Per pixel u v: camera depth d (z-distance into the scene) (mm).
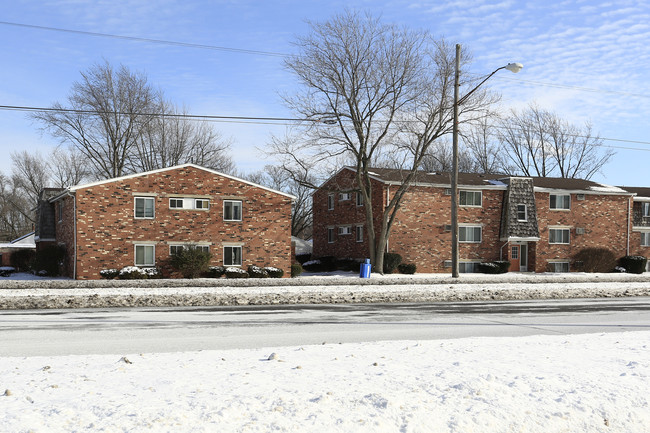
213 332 12727
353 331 13000
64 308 18219
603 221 47812
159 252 33969
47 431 4680
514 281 33031
